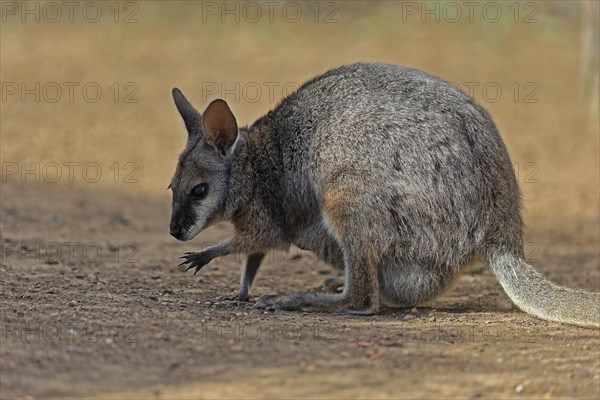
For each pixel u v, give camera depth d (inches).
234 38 2608.3
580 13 2751.0
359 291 977.5
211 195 1046.4
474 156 971.9
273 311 983.6
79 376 722.8
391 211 964.0
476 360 789.9
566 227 1542.8
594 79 2105.1
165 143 1932.8
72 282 1106.7
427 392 716.0
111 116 2062.0
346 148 975.0
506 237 976.9
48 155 1850.4
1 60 2399.1
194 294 1096.8
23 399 679.1
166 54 2471.7
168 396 694.5
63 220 1498.5
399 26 2706.7
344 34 2650.1
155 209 1612.9
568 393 722.8
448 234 969.5
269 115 1081.4
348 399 700.0
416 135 964.0
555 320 924.6
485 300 1106.7
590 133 2004.2
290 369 751.7
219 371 742.5
